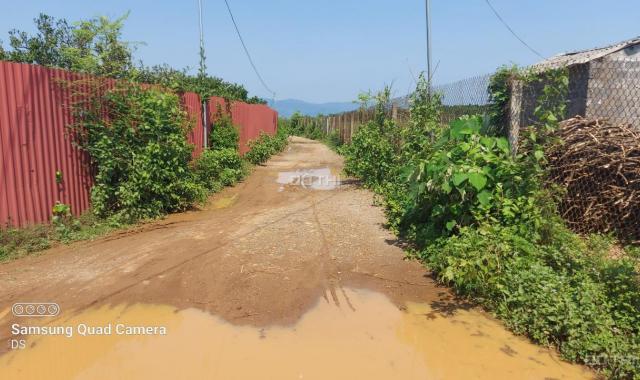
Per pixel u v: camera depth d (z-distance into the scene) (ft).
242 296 14.78
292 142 112.88
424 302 14.64
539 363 11.29
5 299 14.26
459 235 17.40
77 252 18.86
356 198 31.14
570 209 19.39
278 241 20.47
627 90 25.07
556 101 18.43
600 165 18.83
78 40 31.27
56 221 21.08
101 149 23.40
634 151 18.80
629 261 14.90
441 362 11.26
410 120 28.07
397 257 18.63
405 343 12.12
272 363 11.09
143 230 22.63
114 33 27.07
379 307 14.23
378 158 33.94
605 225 18.85
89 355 11.32
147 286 15.38
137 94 25.61
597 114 25.11
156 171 25.04
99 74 25.85
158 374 10.60
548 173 18.72
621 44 26.91
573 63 25.45
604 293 13.02
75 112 22.79
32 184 20.47
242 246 19.72
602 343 11.22
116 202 24.52
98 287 15.24
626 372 10.68
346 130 75.56
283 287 15.51
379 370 10.89
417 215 20.63
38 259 17.97
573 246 16.08
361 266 17.62
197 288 15.30
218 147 43.86
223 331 12.60
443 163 17.43
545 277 13.47
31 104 20.42
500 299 13.88
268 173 47.44
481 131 19.01
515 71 18.56
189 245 19.81
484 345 12.09
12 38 39.37
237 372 10.72
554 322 12.17
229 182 38.17
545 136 17.92
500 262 14.56
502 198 16.81
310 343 12.04
